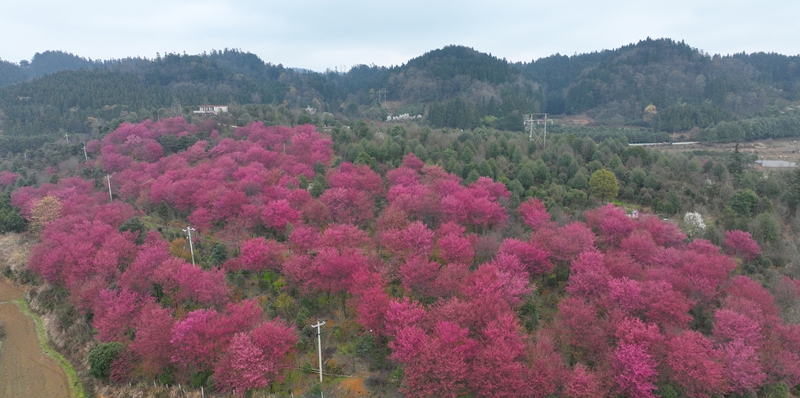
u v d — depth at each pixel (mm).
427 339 36875
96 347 42938
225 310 44750
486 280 43562
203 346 38688
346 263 46906
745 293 45062
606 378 36094
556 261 52906
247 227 62281
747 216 68750
